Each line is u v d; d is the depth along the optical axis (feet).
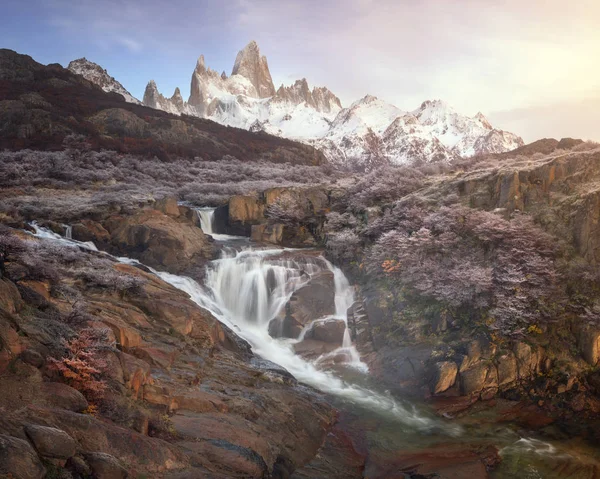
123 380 43.98
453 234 93.35
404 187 120.37
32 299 47.62
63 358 39.34
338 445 55.62
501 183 97.60
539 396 69.46
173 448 37.86
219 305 96.94
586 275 77.77
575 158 94.48
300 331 90.22
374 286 96.48
